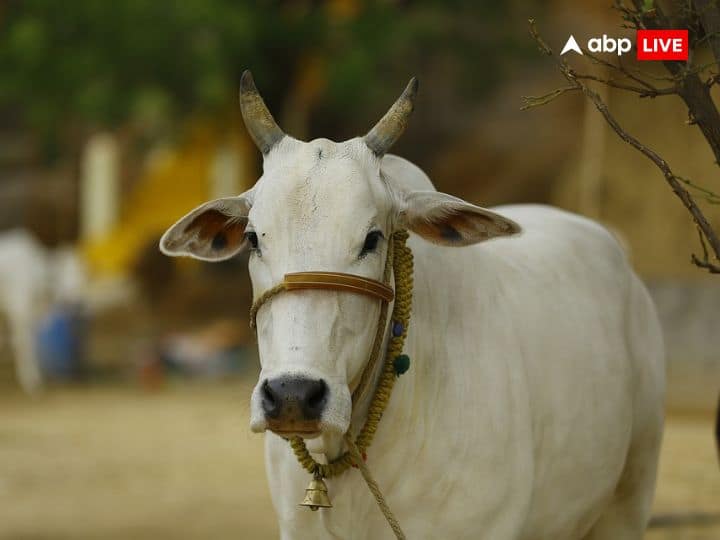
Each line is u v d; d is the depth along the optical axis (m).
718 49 3.42
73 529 7.36
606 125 14.73
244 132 16.61
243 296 18.34
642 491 4.68
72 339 15.30
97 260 16.75
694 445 8.62
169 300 18.25
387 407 3.51
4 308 14.78
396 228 3.50
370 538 3.60
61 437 10.89
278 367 3.09
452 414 3.60
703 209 13.92
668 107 14.26
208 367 15.23
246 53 15.17
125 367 15.82
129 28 14.62
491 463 3.64
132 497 8.33
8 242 15.03
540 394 3.89
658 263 14.79
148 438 10.81
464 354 3.70
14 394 14.11
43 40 14.73
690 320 14.55
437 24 16.84
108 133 17.09
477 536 3.63
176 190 17.09
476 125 20.92
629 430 4.34
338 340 3.17
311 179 3.27
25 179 21.16
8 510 7.93
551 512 3.98
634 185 14.80
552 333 4.04
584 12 18.09
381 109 19.14
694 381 13.30
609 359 4.23
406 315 3.49
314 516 3.63
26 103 15.97
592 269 4.48
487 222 3.54
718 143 3.41
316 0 16.53
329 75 15.98
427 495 3.57
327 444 3.47
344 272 3.20
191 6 14.55
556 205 18.06
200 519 7.62
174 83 14.99
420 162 20.86
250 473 9.19
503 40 17.55
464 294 3.83
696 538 6.07
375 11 16.19
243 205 3.54
